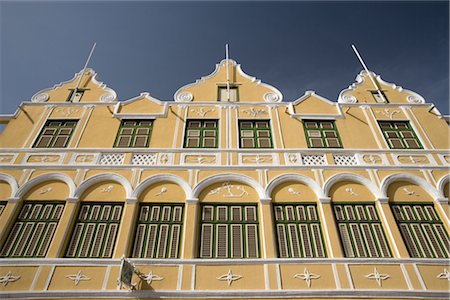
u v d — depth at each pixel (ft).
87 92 49.90
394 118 46.37
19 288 29.17
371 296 29.30
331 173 38.75
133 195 36.17
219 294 29.17
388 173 38.93
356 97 49.52
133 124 44.86
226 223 34.83
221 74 52.75
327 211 35.58
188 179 37.81
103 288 29.40
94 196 36.58
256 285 29.89
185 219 34.60
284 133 43.60
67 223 33.94
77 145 41.52
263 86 50.62
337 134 43.96
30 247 32.63
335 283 30.04
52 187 37.17
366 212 36.06
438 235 34.40
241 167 38.83
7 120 44.88
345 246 33.42
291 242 33.53
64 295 28.78
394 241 33.40
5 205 35.63
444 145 42.88
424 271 31.01
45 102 47.26
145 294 28.99
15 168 38.29
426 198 37.32
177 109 46.57
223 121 44.73
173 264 30.99
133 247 32.91
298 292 29.30
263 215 35.06
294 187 37.78
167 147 41.47
